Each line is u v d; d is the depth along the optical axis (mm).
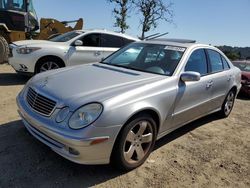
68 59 8836
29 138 4590
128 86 3959
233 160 4723
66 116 3475
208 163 4516
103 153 3514
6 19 12016
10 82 8602
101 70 4645
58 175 3719
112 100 3559
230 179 4145
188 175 4098
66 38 9250
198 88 5027
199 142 5277
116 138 3607
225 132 5961
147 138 4086
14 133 4746
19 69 8609
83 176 3746
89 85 3926
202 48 5535
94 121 3385
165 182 3852
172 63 4801
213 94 5691
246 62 11734
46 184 3527
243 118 7184
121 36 9766
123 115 3574
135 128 3898
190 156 4676
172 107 4445
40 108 3766
